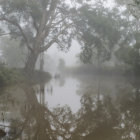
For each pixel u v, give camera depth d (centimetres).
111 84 2589
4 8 2641
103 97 1503
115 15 3156
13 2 2497
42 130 741
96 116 948
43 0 2862
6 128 741
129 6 2428
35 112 1012
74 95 1605
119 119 894
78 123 840
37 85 2381
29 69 2917
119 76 4400
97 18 2803
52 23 2992
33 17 2758
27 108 1095
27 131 723
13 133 694
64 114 987
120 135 684
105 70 5194
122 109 1092
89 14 2833
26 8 2633
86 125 809
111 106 1173
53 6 2928
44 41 3062
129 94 1641
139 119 891
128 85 2422
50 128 768
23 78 2655
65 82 3034
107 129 759
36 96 1534
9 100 1326
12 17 2764
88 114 987
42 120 873
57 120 883
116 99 1411
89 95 1609
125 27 3281
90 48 2984
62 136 684
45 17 2961
